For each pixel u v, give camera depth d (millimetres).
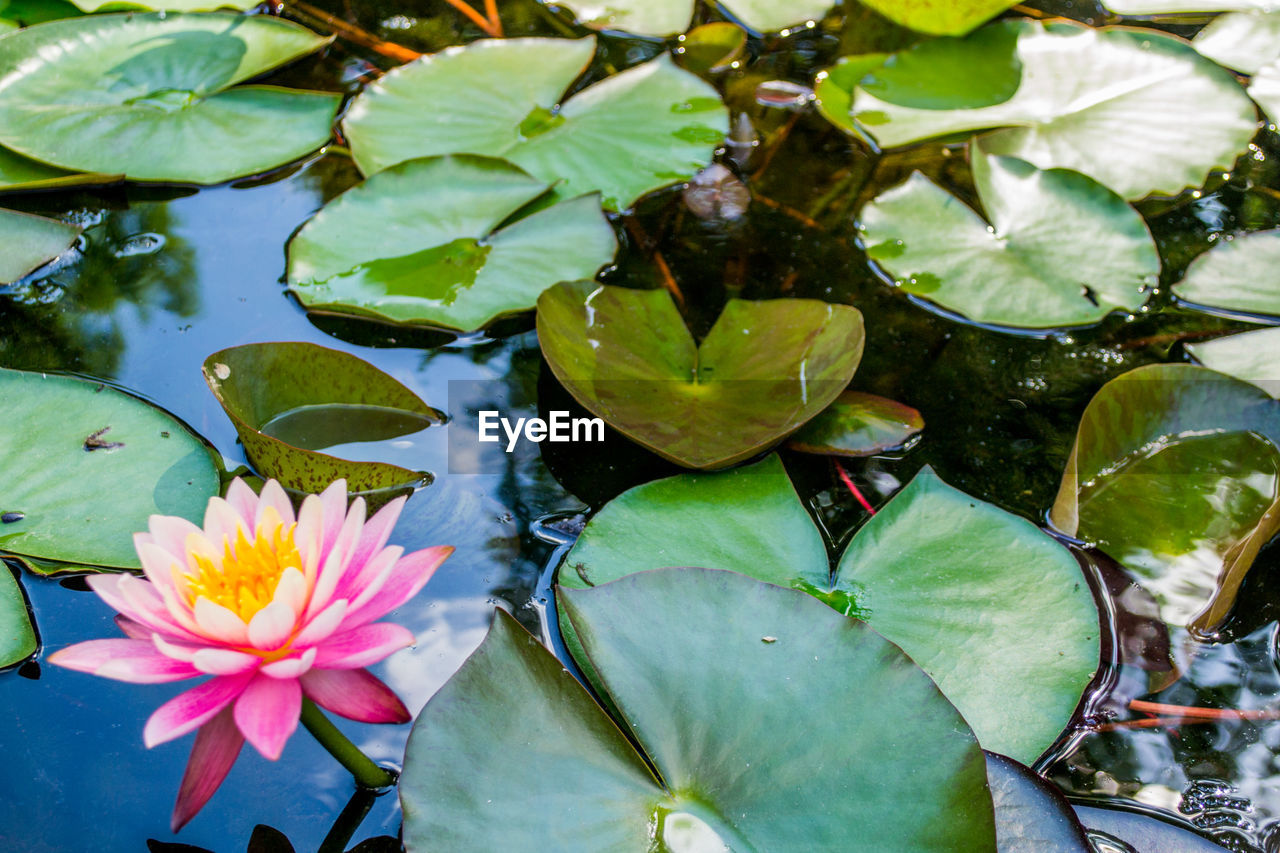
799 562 1002
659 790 940
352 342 1078
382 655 920
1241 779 959
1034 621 986
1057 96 1190
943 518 1014
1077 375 1073
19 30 1175
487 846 923
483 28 1243
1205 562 1010
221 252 1109
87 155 1139
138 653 925
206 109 1166
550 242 1108
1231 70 1211
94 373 1057
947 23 1223
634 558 1001
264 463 1017
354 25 1240
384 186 1125
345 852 938
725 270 1108
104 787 948
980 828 924
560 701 948
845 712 947
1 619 976
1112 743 967
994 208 1130
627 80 1195
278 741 886
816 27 1251
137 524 999
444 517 1019
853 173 1160
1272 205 1140
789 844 929
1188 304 1100
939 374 1073
